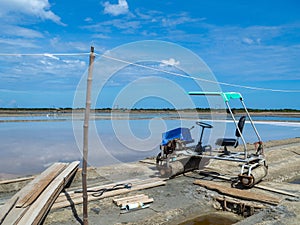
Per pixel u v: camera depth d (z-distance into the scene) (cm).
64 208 495
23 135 1554
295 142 1338
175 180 671
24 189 485
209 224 465
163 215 474
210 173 719
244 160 602
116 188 590
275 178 706
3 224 351
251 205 502
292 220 437
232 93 649
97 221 446
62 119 2556
